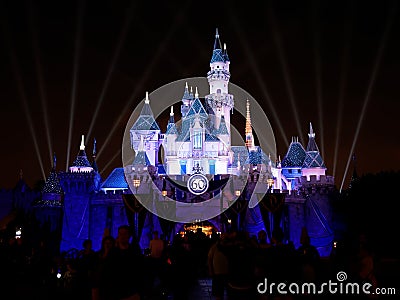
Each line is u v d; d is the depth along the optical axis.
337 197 57.03
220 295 13.38
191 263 20.73
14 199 67.62
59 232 62.28
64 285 16.84
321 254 55.78
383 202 48.34
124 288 8.80
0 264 16.42
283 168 82.12
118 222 55.66
